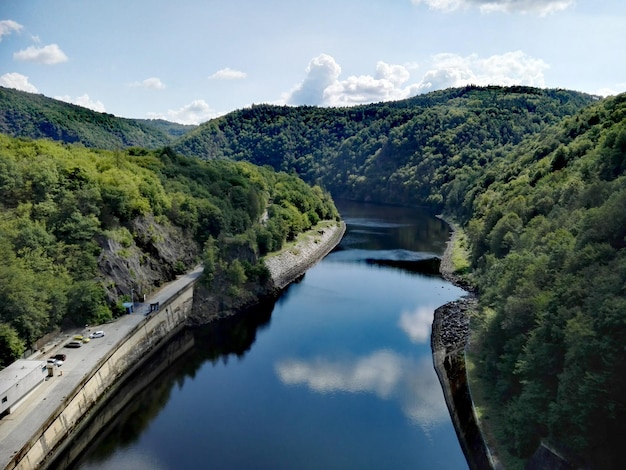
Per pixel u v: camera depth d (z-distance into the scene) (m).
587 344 35.78
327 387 63.16
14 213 73.25
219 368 69.81
